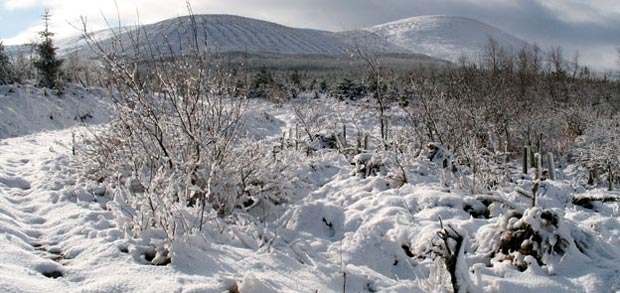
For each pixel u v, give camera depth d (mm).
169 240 4324
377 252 5129
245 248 4957
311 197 7156
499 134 16141
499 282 4324
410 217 5883
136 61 6285
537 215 4832
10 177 7426
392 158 8305
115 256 4273
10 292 3215
